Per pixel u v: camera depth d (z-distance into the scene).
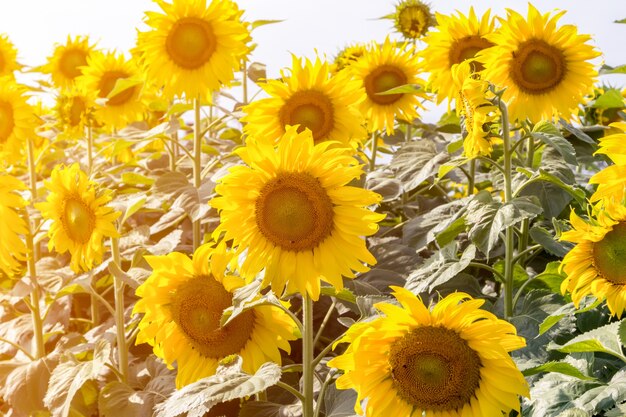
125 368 1.91
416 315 1.42
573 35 1.92
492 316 1.41
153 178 2.23
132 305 2.11
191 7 2.12
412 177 2.06
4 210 2.03
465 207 1.78
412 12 2.32
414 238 1.94
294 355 1.98
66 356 1.93
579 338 1.57
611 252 1.53
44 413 1.98
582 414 1.47
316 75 1.92
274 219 1.53
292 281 1.54
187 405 1.48
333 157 1.53
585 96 2.13
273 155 1.53
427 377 1.43
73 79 2.70
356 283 1.88
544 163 1.96
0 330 2.22
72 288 1.98
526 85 1.93
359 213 1.53
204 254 1.67
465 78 1.74
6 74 2.62
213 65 2.14
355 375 1.44
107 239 2.17
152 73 2.15
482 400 1.43
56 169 1.87
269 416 1.68
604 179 1.51
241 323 1.66
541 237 1.76
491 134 1.79
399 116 2.27
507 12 1.93
